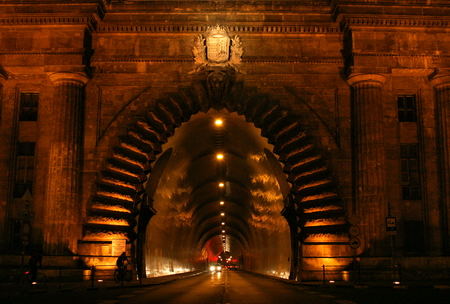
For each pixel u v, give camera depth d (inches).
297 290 848.3
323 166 1096.2
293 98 1121.4
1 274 981.8
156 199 1438.2
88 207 1074.7
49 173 1058.7
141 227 1230.3
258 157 1455.5
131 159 1112.2
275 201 1592.0
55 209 1037.2
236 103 1133.7
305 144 1106.1
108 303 606.2
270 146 1273.4
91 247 1056.2
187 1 1128.8
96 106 1116.5
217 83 1102.4
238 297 712.4
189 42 1132.5
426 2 1094.4
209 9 1128.2
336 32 1131.3
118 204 1092.5
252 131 1285.7
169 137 1186.6
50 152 1069.8
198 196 2050.9
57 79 1089.4
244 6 1126.4
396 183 1102.4
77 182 1069.1
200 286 1038.4
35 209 1085.1
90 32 1125.7
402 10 1090.7
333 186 1088.2
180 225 1982.0
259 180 1648.6
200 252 3144.7
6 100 1125.7
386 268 1013.2
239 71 1123.3
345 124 1114.7
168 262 1910.7
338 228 1077.1
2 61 1086.4
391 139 1112.8
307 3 1129.4
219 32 1112.8
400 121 1138.7
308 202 1107.9
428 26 1093.1
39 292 759.1
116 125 1109.7
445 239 1075.3
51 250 1021.2
